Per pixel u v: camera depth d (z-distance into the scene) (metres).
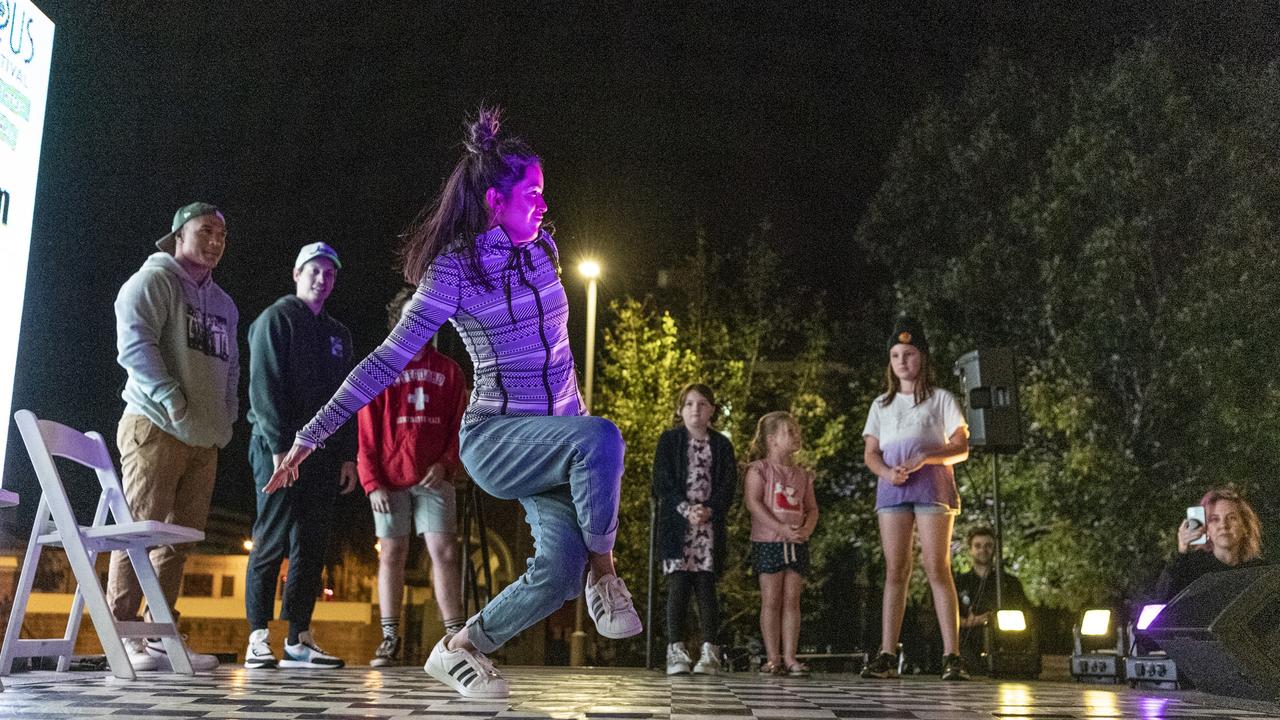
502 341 2.54
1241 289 10.66
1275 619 3.44
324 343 5.30
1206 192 11.34
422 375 5.56
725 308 14.12
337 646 18.06
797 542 5.64
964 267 12.05
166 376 4.47
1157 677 4.43
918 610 11.80
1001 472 11.32
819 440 12.63
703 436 5.78
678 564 5.54
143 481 4.48
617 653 13.40
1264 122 11.63
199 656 4.63
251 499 14.58
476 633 2.69
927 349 5.51
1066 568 10.73
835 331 14.00
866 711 2.80
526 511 2.67
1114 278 10.92
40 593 15.90
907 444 5.38
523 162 2.54
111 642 3.71
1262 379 10.66
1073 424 10.81
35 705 2.59
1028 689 4.31
